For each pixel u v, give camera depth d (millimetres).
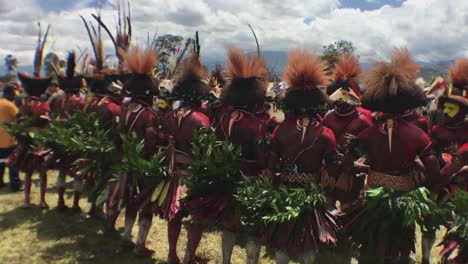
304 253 3203
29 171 5941
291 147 3281
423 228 3275
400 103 3104
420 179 3283
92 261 4457
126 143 4145
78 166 5012
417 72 3256
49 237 5078
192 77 4031
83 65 6422
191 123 3951
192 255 4016
